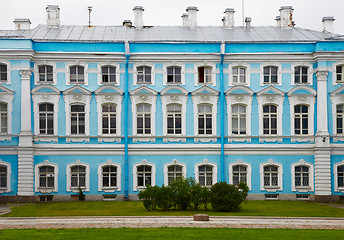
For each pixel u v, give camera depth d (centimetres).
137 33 4506
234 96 4144
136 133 4088
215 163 4106
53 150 4009
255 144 4134
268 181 4144
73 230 2322
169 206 3175
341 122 4150
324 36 4431
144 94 4094
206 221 2625
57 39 4069
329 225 2538
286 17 4797
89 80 4084
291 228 2430
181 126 4128
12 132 3972
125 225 2492
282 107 4156
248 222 2608
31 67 4034
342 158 4100
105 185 4066
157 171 4078
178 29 4703
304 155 4144
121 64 4116
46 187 3997
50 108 4059
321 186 4059
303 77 4203
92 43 4088
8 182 3941
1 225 2494
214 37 4400
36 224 2525
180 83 4138
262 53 4134
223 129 4106
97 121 4072
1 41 3966
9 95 3975
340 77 4162
